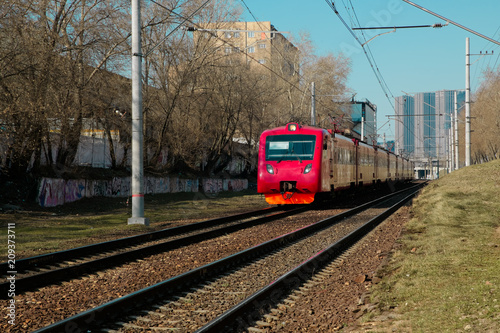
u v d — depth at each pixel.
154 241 12.52
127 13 25.52
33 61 19.39
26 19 19.61
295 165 20.39
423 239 11.04
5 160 20.12
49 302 6.63
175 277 7.21
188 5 29.73
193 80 32.25
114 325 5.62
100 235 13.39
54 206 21.05
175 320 5.86
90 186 24.38
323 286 7.72
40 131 20.66
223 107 37.16
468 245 9.63
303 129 20.88
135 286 7.52
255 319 5.98
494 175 28.55
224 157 43.16
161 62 30.05
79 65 22.72
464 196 19.45
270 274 8.51
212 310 6.28
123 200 25.48
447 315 5.40
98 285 7.61
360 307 6.35
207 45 31.44
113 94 25.59
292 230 14.35
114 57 24.66
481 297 5.89
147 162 31.14
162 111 31.83
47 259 9.31
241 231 14.31
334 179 22.70
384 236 12.88
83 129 26.33
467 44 38.44
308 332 5.60
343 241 11.38
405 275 7.57
